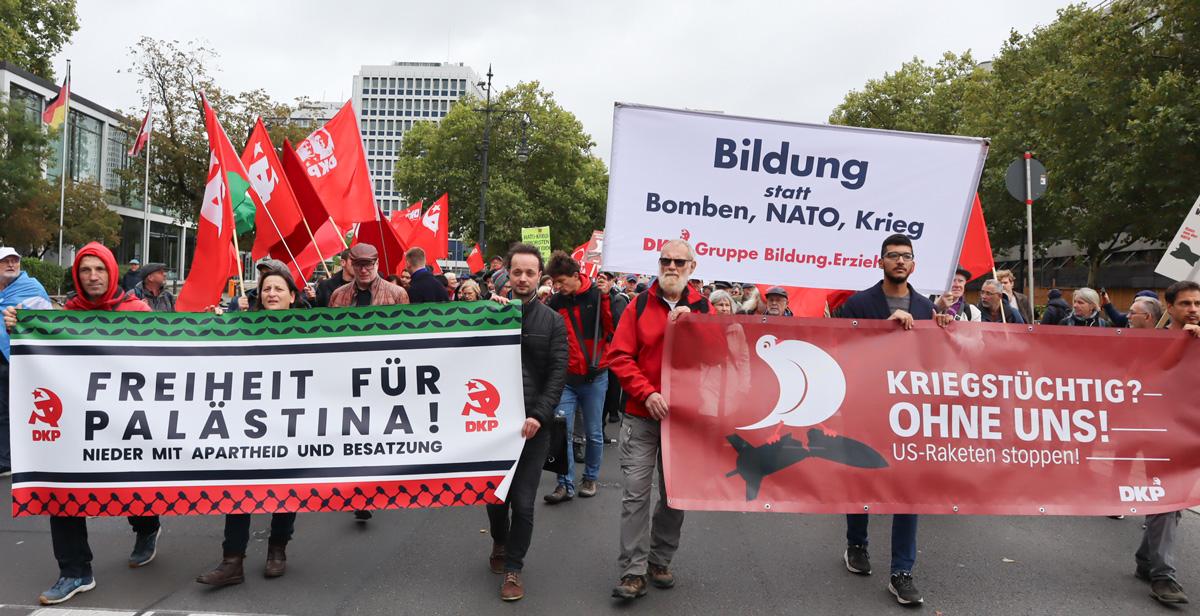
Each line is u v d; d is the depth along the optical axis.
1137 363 4.75
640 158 6.02
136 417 4.48
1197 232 6.86
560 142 47.94
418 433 4.57
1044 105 24.28
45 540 5.27
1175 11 20.89
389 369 4.61
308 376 4.60
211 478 4.50
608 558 5.12
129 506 4.43
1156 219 22.48
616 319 6.69
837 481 4.52
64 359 4.47
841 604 4.39
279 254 8.74
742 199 6.09
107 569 4.77
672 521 4.59
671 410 4.48
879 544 5.51
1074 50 25.28
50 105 32.91
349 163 9.47
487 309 4.62
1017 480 4.61
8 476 7.02
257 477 4.51
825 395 4.57
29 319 4.45
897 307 4.85
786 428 4.53
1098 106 22.36
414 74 153.88
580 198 49.16
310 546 5.29
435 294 7.62
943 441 4.61
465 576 4.75
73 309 4.64
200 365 4.57
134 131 36.16
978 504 4.57
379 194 153.38
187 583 4.55
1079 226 25.69
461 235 49.62
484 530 5.72
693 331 4.54
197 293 6.64
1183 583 4.82
